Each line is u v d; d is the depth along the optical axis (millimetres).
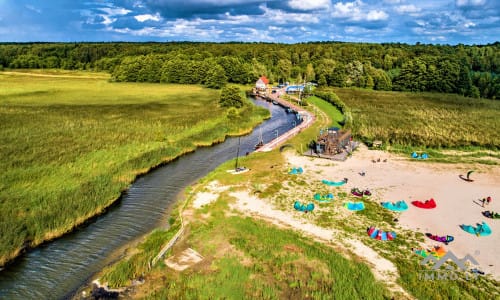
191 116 88312
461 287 27188
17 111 86438
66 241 35094
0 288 28484
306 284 27609
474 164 57438
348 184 48125
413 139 71625
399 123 87688
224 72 152125
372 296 25750
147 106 101375
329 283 27656
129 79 169375
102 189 44469
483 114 100125
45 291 28078
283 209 40594
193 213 39812
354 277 28094
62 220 37094
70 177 48000
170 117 86438
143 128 74250
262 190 45875
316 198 43031
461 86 148000
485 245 33219
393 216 39031
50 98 112312
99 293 27078
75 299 26766
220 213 39531
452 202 42750
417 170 54281
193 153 65375
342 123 89125
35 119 78062
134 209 41969
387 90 164125
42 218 36812
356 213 39656
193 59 186250
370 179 50125
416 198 43844
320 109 110812
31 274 30141
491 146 66812
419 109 109188
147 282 28156
